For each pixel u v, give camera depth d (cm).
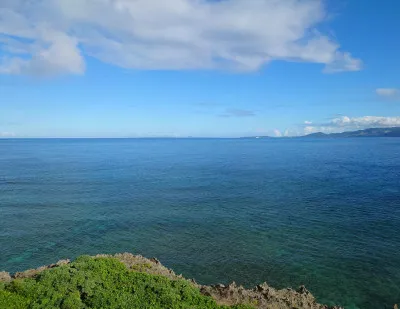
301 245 3844
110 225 4638
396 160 13262
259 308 2136
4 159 14662
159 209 5478
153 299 1858
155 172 10156
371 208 5388
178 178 8838
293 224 4625
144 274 2169
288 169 10725
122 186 7606
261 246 3831
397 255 3522
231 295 2291
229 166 11838
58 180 8388
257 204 5781
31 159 14738
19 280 2056
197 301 1931
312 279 3055
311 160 13912
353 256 3516
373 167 10881
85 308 1759
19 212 5247
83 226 4591
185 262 3434
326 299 2736
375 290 2858
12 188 7219
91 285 1938
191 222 4756
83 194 6669
